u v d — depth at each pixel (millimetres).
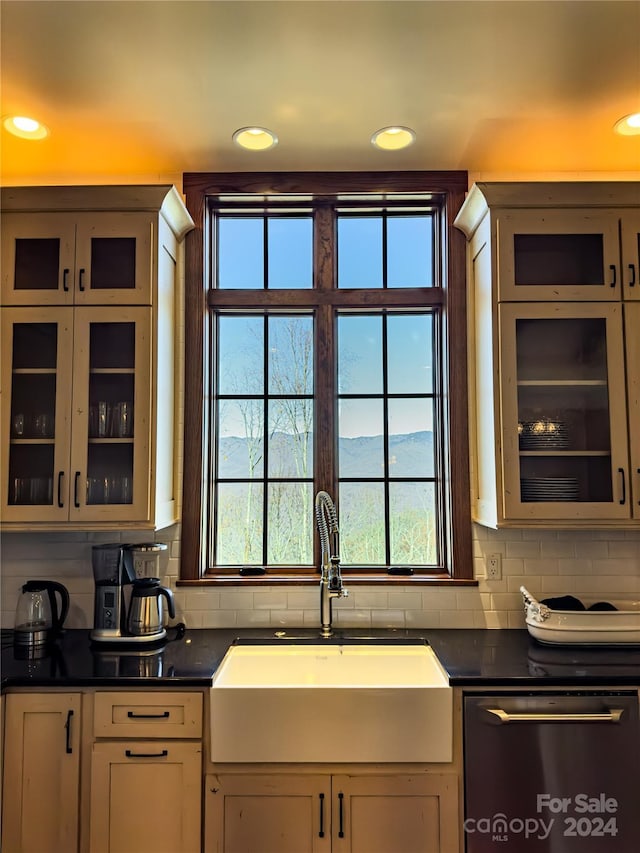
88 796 1675
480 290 2232
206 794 1640
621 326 2018
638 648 1979
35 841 1658
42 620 2068
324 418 2396
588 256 2070
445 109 1962
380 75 1778
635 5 1505
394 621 2270
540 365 2055
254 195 2416
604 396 2016
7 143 2172
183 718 1675
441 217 2467
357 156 2281
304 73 1766
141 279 2053
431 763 1648
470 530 2299
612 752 1650
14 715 1688
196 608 2270
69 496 1993
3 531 2062
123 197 2064
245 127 2064
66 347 2037
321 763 1648
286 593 2279
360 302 2432
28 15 1522
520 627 2262
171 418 2264
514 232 2049
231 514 2438
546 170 2406
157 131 2098
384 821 1632
